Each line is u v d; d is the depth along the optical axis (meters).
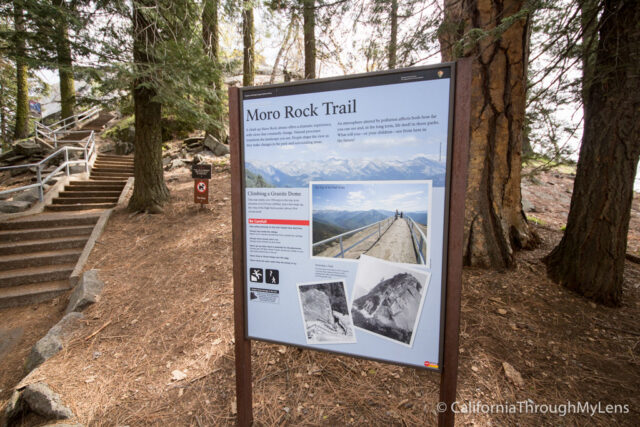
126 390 2.64
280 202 1.90
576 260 3.38
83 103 6.10
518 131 3.73
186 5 5.85
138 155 6.96
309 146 1.81
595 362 2.55
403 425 2.16
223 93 6.93
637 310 3.13
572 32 2.95
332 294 1.85
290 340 1.96
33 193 7.59
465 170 1.52
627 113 3.01
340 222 1.80
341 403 2.35
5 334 4.20
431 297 1.64
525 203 7.25
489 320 3.03
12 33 4.71
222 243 5.38
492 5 3.36
